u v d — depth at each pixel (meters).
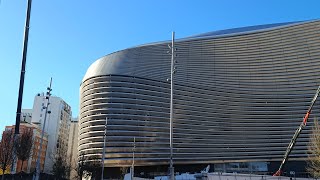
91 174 99.69
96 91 115.81
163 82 116.88
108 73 116.25
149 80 116.00
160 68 118.81
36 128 140.62
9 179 59.34
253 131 118.19
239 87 122.81
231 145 116.12
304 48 123.38
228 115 119.19
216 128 116.81
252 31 129.25
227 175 56.78
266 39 127.69
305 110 117.56
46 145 153.25
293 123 117.12
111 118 111.00
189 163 111.00
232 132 117.62
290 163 112.75
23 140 87.75
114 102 112.69
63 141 172.62
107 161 107.19
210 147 114.56
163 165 111.19
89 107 115.38
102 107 113.06
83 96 120.00
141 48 120.50
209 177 59.78
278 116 119.38
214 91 120.44
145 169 111.19
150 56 119.94
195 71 121.25
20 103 30.17
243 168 114.56
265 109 120.44
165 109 114.69
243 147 116.50
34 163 134.62
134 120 111.31
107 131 109.50
